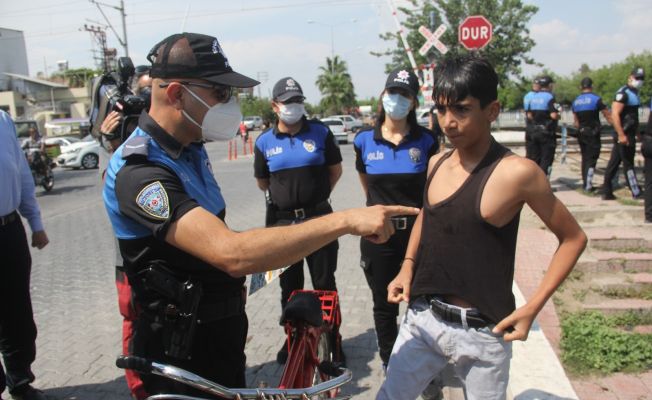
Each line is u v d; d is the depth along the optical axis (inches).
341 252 277.1
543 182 81.2
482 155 85.6
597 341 148.3
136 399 119.6
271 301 212.7
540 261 217.2
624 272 201.6
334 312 136.0
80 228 376.5
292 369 99.7
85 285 240.7
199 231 65.7
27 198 147.4
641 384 132.2
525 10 855.7
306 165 156.3
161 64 73.9
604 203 290.0
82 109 2394.2
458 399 137.1
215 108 75.3
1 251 132.6
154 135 73.8
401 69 137.1
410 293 95.7
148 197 67.7
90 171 835.4
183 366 77.2
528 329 82.4
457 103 81.3
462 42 327.0
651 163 238.1
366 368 156.4
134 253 73.8
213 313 77.7
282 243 65.7
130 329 122.2
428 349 93.7
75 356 168.7
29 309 139.3
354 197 437.4
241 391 69.2
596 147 323.0
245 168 737.0
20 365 138.8
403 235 135.0
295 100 152.9
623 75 1491.1
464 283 85.5
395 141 140.7
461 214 84.3
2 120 135.3
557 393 120.9
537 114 346.0
